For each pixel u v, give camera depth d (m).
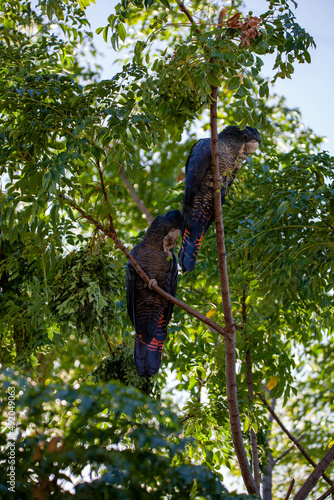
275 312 6.37
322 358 9.73
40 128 4.96
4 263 6.21
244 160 5.80
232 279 6.62
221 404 5.90
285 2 4.82
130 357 5.74
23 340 6.21
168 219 5.65
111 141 5.41
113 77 4.90
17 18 6.80
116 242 4.95
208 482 3.51
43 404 3.36
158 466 3.48
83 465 3.38
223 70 4.56
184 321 6.88
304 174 6.12
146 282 5.03
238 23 4.50
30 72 5.57
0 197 4.99
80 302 5.21
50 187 4.61
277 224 6.04
